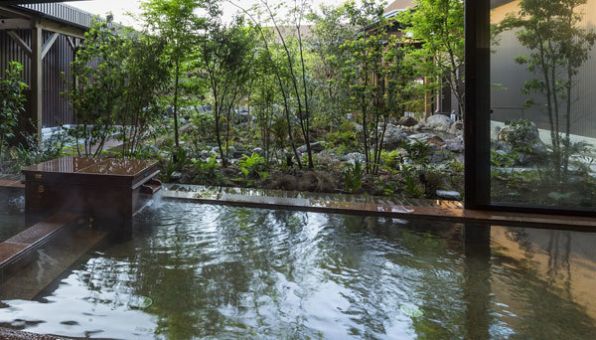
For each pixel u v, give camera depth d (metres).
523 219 3.67
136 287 2.37
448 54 7.16
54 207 3.62
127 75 5.60
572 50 3.75
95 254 2.89
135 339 1.81
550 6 3.76
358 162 5.23
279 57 6.15
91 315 2.02
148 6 5.77
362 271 2.69
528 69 3.87
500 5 3.86
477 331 1.99
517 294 2.39
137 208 3.80
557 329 2.02
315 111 6.97
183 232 3.39
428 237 3.38
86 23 8.94
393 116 5.61
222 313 2.10
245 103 6.61
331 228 3.57
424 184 4.84
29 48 8.52
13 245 2.84
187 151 6.15
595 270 2.73
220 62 5.82
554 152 3.85
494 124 3.93
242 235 3.35
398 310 2.18
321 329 1.97
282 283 2.48
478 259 2.92
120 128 5.88
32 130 7.52
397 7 10.01
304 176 5.13
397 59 5.35
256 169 5.57
